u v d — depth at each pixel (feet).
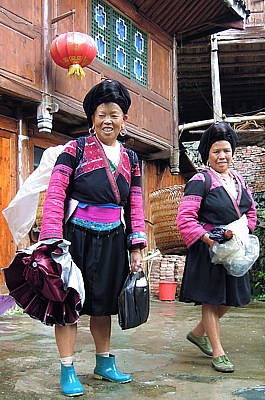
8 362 9.86
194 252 9.57
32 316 7.59
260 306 24.36
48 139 24.67
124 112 8.28
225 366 9.04
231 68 41.73
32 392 7.65
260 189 43.37
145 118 28.86
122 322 7.77
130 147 29.96
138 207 8.45
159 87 30.60
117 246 8.11
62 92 22.45
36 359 10.16
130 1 27.96
